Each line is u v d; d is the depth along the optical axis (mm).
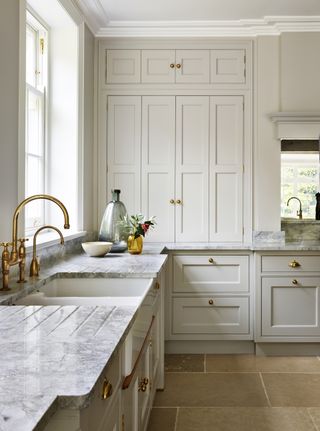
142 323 1910
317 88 3990
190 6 3691
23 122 2426
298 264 3764
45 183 3432
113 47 4094
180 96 4090
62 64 3461
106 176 4121
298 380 3236
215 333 3844
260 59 4020
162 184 4113
